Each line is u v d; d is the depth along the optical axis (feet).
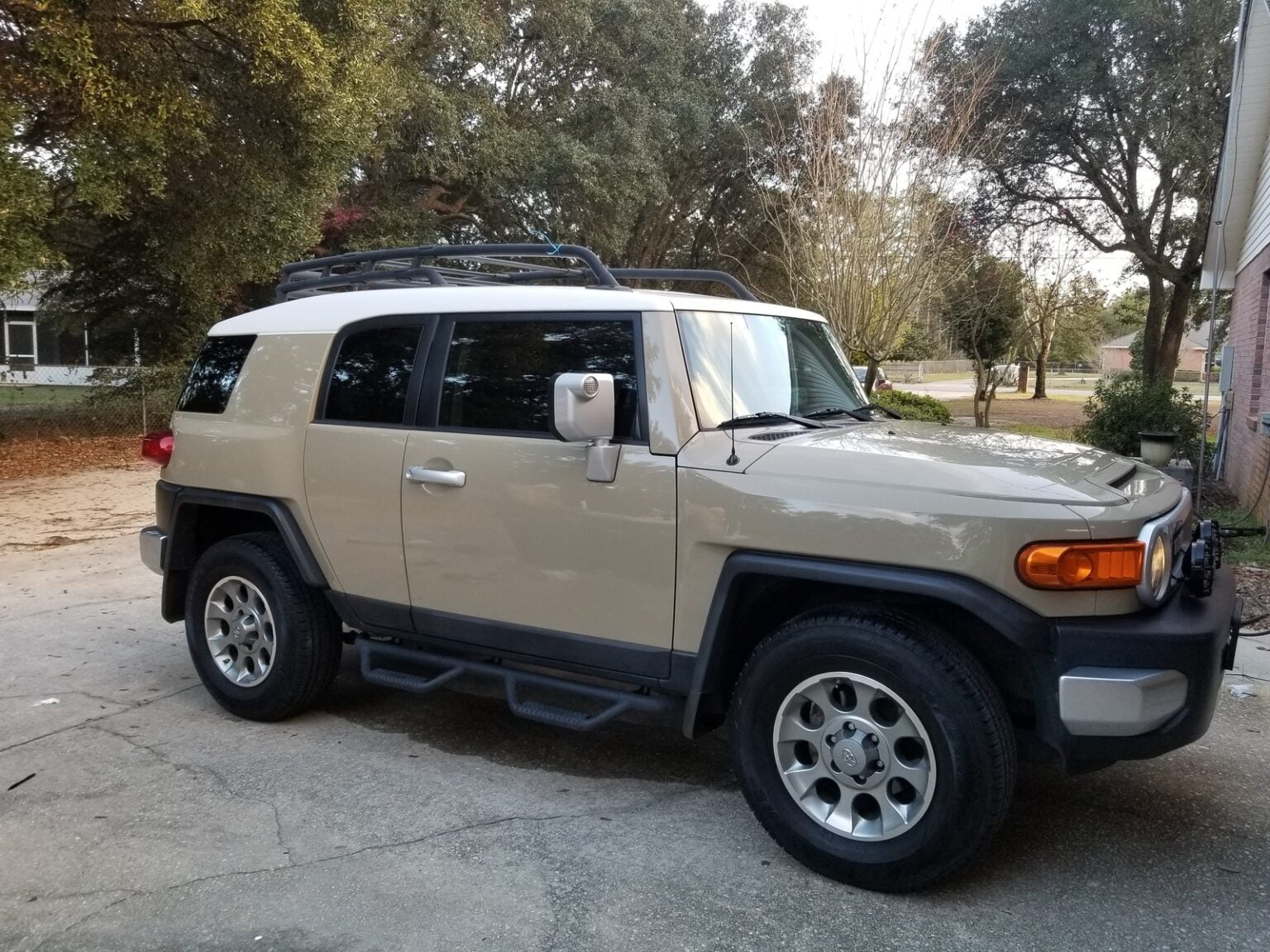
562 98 76.18
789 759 10.55
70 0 31.86
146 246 51.96
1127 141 72.28
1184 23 64.64
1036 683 9.66
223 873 10.54
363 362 13.83
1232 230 40.98
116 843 11.21
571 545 11.73
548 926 9.52
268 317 15.24
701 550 10.89
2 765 13.38
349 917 9.68
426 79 63.52
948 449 11.21
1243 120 37.50
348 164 49.57
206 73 40.57
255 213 46.44
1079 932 9.43
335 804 12.20
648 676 11.50
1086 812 11.99
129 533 30.94
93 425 60.39
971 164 49.08
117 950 9.18
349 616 14.02
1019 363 129.39
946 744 9.47
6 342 100.22
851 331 42.42
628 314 11.73
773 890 10.19
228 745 14.11
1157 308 78.54
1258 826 11.64
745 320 12.82
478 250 14.15
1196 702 9.46
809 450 10.66
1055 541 9.36
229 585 15.12
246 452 14.66
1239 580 22.88
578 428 10.66
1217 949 9.18
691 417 11.27
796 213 46.75
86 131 36.70
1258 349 35.04
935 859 9.66
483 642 12.74
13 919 9.70
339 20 39.88
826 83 44.34
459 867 10.66
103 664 17.94
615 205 74.90
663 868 10.65
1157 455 42.57
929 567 9.64
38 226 37.68
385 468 13.21
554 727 14.89
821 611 10.43
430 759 13.64
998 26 71.72
